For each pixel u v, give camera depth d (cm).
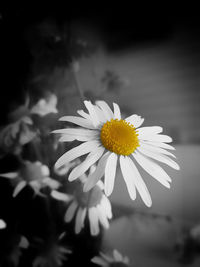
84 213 10
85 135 9
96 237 12
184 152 22
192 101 24
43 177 11
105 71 16
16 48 13
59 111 12
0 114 12
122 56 21
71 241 12
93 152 8
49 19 13
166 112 25
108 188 8
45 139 11
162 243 13
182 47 23
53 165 11
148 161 9
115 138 8
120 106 17
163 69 23
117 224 13
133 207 14
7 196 12
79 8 17
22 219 11
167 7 21
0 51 13
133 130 9
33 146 12
